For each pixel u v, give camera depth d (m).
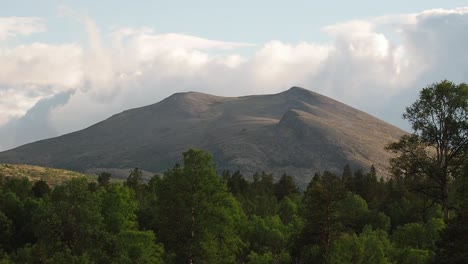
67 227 80.19
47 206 82.75
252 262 90.12
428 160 42.16
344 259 62.50
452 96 40.94
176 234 57.81
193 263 57.47
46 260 70.56
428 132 41.81
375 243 68.44
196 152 59.44
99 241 77.06
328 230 64.06
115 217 85.38
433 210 105.44
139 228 100.50
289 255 87.81
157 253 70.88
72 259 67.75
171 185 58.81
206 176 58.31
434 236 85.31
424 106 41.75
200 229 57.44
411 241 87.56
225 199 60.19
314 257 62.16
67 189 83.06
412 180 43.25
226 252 60.56
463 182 42.75
